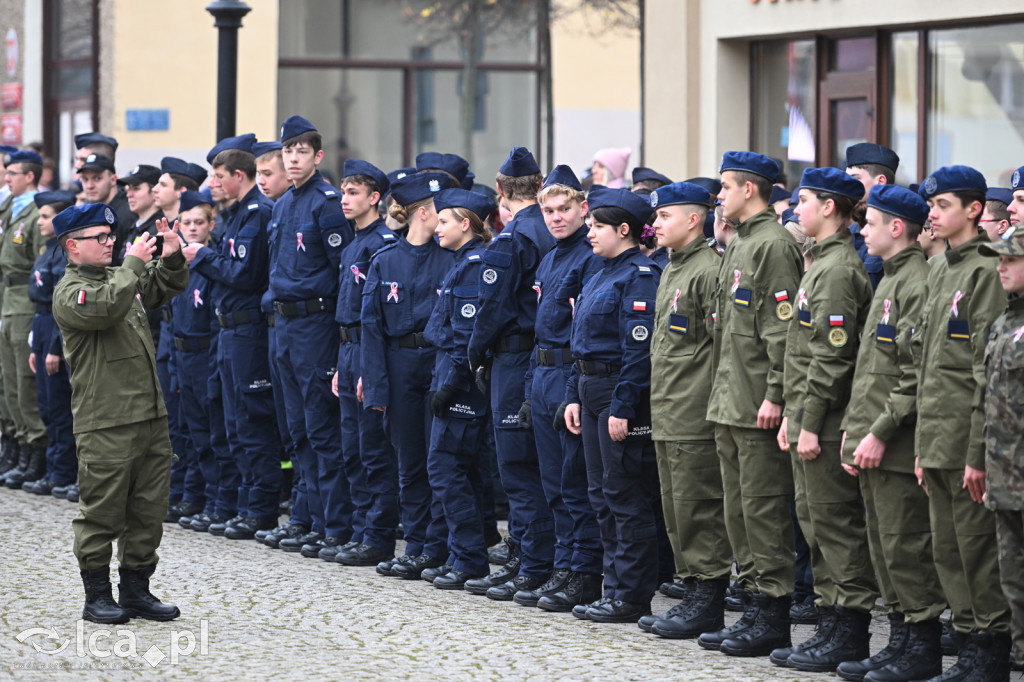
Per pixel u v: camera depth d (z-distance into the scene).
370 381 12.30
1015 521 8.14
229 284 13.86
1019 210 9.39
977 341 8.38
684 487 10.13
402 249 12.42
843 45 19.12
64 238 10.29
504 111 35.38
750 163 9.78
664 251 11.76
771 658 9.52
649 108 21.27
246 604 11.20
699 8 20.50
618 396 10.35
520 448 11.45
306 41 34.75
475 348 11.38
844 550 9.32
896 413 8.80
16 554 12.82
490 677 9.10
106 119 30.30
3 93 34.12
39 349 16.19
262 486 14.17
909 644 9.04
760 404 9.65
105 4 30.17
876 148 10.98
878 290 9.10
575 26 34.00
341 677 9.09
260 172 13.77
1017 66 17.17
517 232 11.48
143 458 10.49
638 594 10.67
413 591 11.80
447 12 31.84
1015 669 9.40
